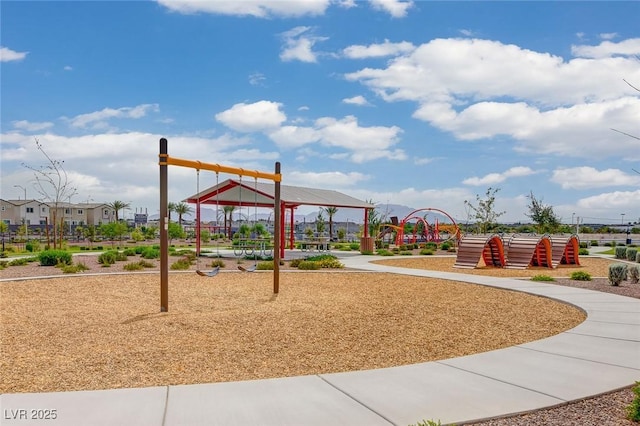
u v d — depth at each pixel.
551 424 3.91
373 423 3.83
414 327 7.84
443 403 4.27
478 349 6.48
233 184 24.16
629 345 6.41
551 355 5.90
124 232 54.75
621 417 4.07
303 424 3.80
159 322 7.95
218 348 6.36
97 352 6.09
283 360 5.85
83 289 11.83
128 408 4.05
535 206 39.44
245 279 14.41
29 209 76.12
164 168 8.97
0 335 6.97
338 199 31.64
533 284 13.10
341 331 7.48
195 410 4.03
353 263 20.83
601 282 13.97
